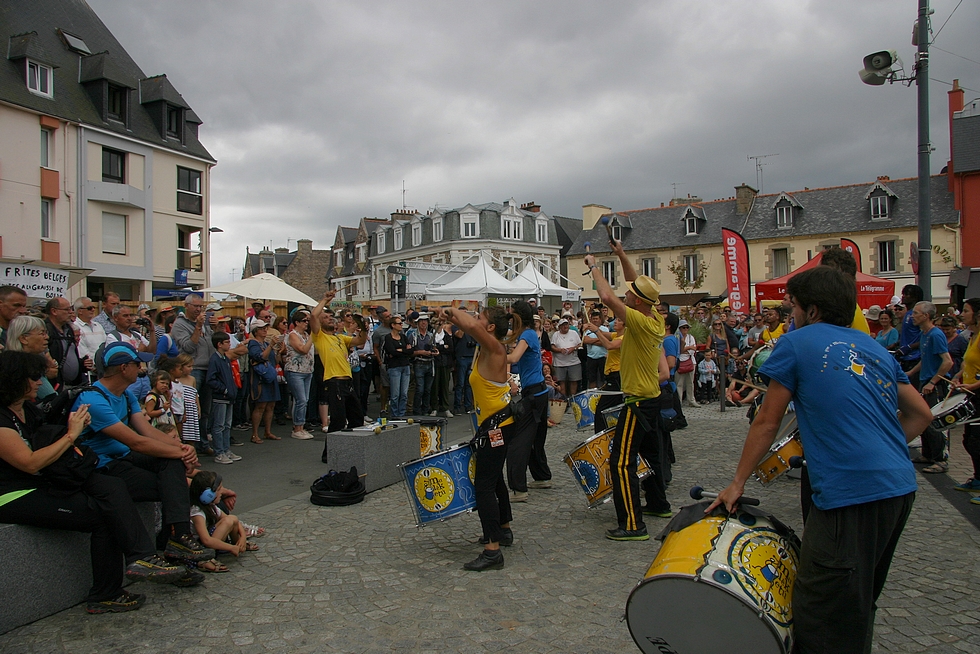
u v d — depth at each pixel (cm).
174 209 2623
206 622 367
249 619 370
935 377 694
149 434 444
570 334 1202
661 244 4059
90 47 2503
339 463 645
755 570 235
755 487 653
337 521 552
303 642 343
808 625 236
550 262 4747
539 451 653
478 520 555
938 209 3089
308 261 6209
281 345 998
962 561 447
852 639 234
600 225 4356
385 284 5053
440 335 1247
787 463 562
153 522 445
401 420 725
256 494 640
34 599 369
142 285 2498
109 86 2406
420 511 482
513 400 489
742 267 1542
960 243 2977
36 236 2147
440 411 1202
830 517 235
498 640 343
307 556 470
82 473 373
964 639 339
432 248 4550
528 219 4659
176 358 638
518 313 543
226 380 776
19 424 371
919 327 734
